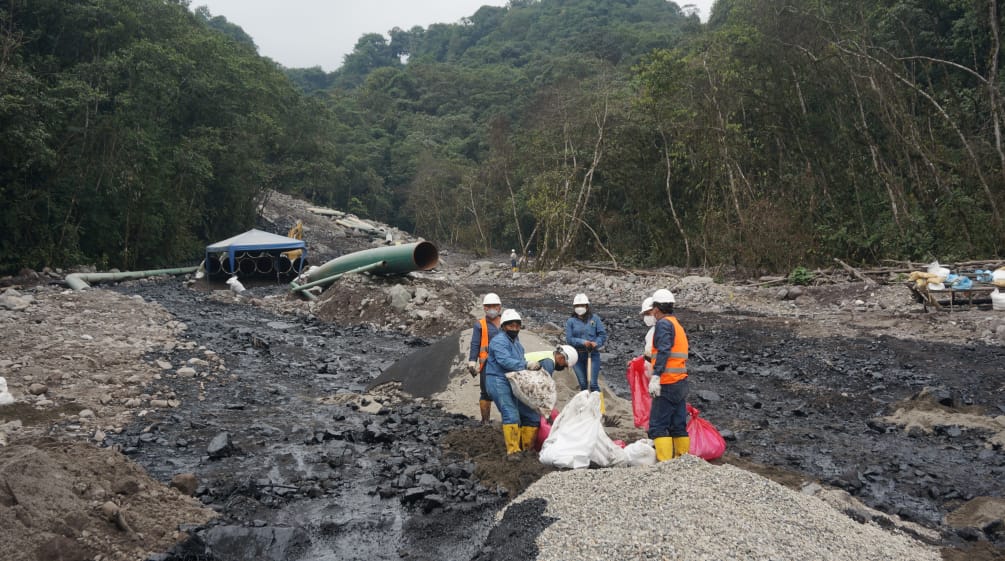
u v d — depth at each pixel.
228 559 5.04
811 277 21.55
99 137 28.30
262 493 6.21
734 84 29.02
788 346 14.49
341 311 18.41
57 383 9.67
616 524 4.80
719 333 16.34
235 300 21.12
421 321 17.03
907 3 27.94
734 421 9.23
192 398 9.61
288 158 55.25
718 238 27.64
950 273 18.06
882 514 5.82
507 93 104.56
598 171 38.66
